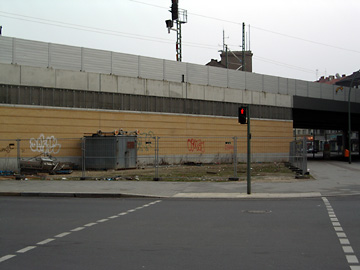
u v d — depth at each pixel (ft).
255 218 33.27
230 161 115.75
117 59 98.12
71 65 90.94
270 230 28.07
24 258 20.99
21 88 83.87
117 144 86.17
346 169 98.32
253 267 18.90
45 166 77.20
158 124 103.71
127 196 51.19
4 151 81.51
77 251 22.39
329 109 148.25
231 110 120.47
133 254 21.59
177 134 107.45
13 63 83.30
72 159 88.99
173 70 108.68
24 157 82.99
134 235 26.73
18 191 54.19
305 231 27.63
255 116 126.72
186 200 47.50
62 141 88.17
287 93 137.18
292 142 92.22
